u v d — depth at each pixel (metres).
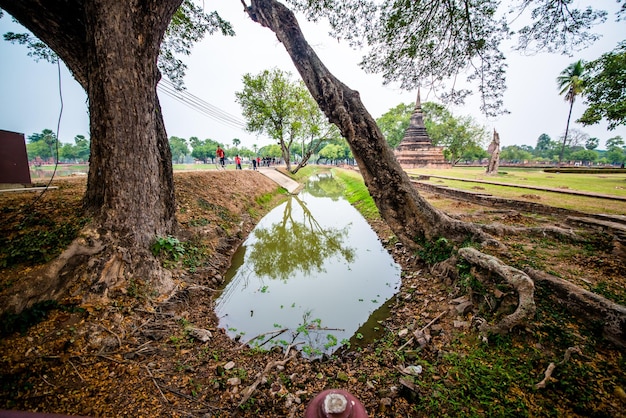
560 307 3.79
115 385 2.98
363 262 8.08
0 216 4.75
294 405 3.07
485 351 3.54
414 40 7.33
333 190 26.23
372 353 4.09
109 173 4.55
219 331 4.59
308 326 4.94
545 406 2.71
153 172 5.20
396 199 6.33
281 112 28.11
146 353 3.55
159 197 5.48
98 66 4.33
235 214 10.87
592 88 14.21
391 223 6.55
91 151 4.75
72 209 5.11
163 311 4.48
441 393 3.02
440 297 5.11
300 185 28.67
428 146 36.16
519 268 4.63
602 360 3.03
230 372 3.51
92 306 3.88
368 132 6.21
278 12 6.45
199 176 11.82
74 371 3.02
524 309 3.52
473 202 10.79
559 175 22.66
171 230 6.22
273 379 3.47
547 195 10.49
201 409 2.90
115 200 4.59
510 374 3.11
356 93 6.38
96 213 4.66
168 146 6.16
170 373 3.32
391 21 7.00
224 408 2.96
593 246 5.54
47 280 3.71
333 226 12.35
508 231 6.50
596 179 17.94
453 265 5.36
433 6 6.63
